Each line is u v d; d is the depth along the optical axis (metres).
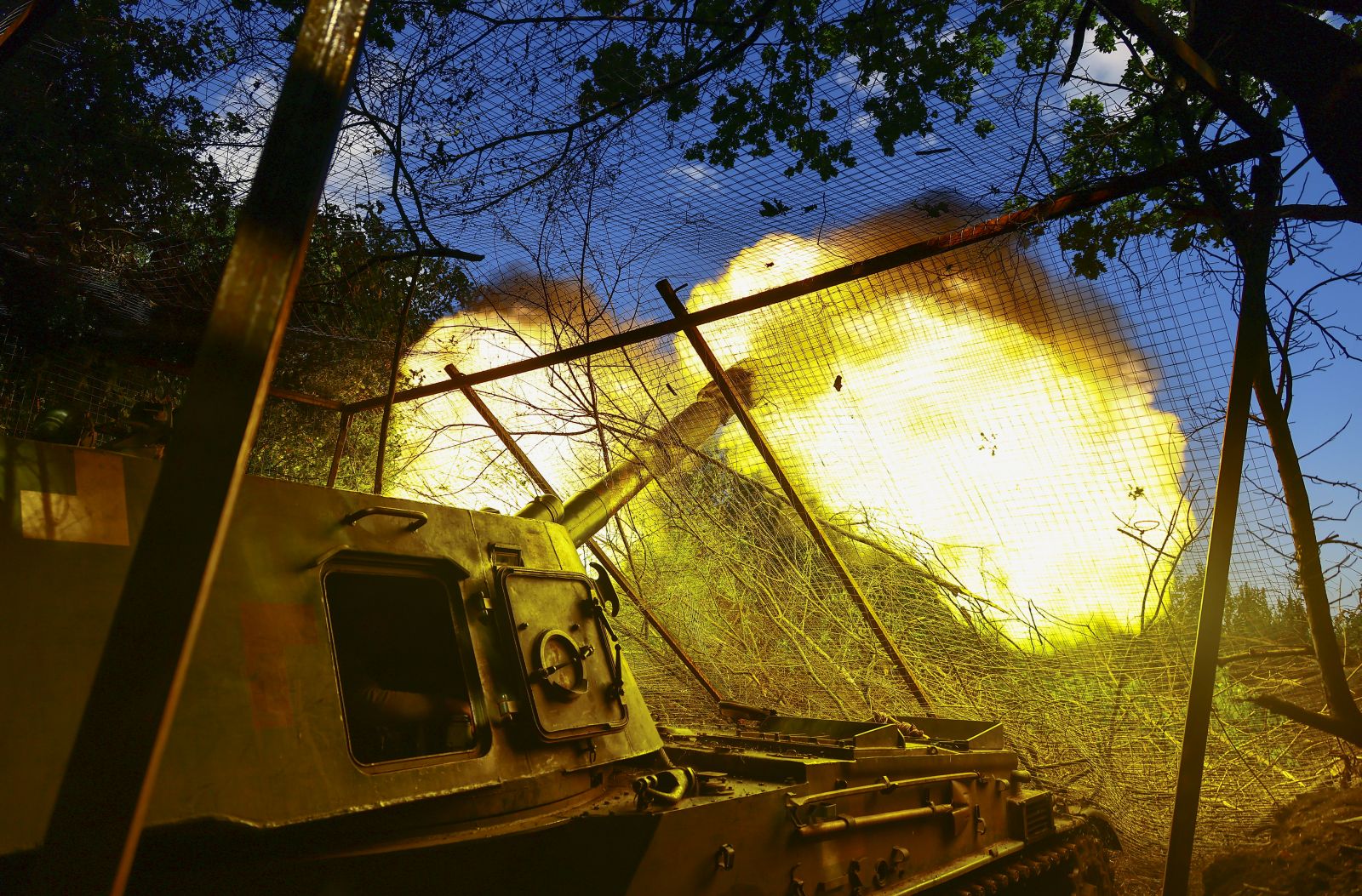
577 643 3.69
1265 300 3.57
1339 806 4.76
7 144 6.02
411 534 3.34
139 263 6.57
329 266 7.54
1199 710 3.49
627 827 3.13
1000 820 5.03
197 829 2.39
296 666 2.80
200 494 1.36
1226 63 3.74
